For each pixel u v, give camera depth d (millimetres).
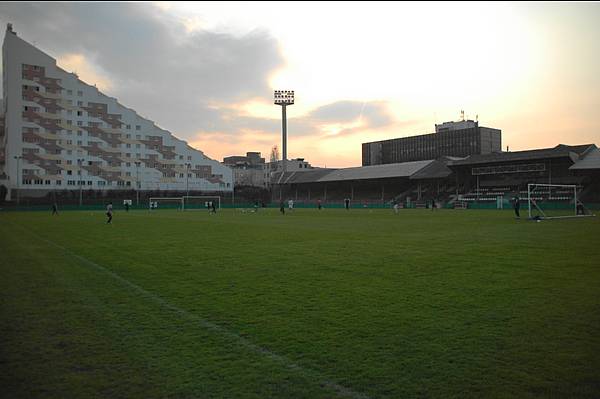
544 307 7188
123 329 6254
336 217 41594
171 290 8867
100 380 4531
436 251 14531
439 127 142250
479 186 75812
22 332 6141
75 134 94000
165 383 4438
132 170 103000
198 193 113062
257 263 12398
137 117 104125
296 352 5258
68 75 92875
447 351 5234
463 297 7965
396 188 89438
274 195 109750
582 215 38594
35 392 4277
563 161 62219
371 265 11805
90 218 42875
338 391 4227
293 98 103750
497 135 128500
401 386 4320
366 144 160250
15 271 11297
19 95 86312
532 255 13203
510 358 4988
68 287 9234
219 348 5422
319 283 9445
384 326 6266
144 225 30766
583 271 10445
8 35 85562
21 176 86188
